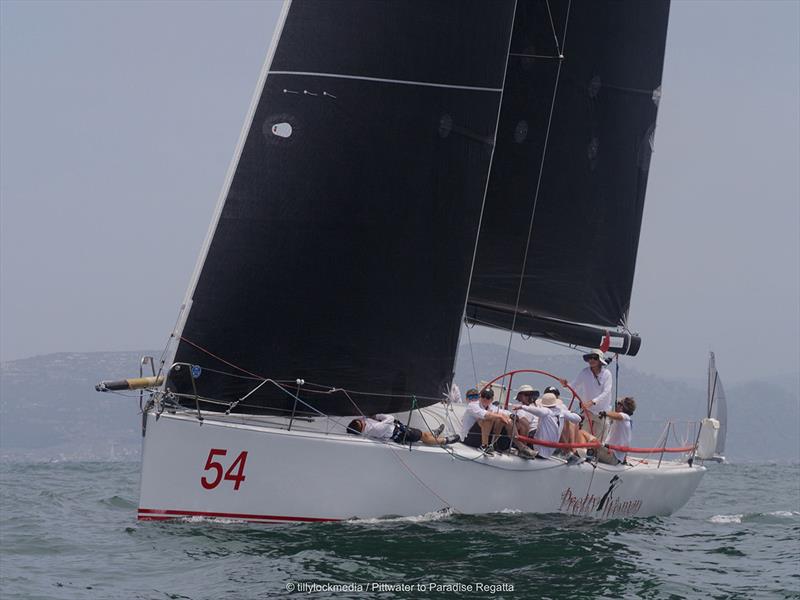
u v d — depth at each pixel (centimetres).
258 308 2475
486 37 2666
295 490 2411
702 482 5725
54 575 2059
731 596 2056
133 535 2372
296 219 2492
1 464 7131
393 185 2564
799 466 10319
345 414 2547
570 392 3022
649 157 3431
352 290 2531
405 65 2577
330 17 2525
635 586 2083
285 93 2502
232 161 2484
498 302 3219
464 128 2647
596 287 3353
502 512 2655
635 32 3353
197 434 2369
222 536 2297
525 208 3212
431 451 2511
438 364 2641
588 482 2823
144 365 2467
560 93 3256
